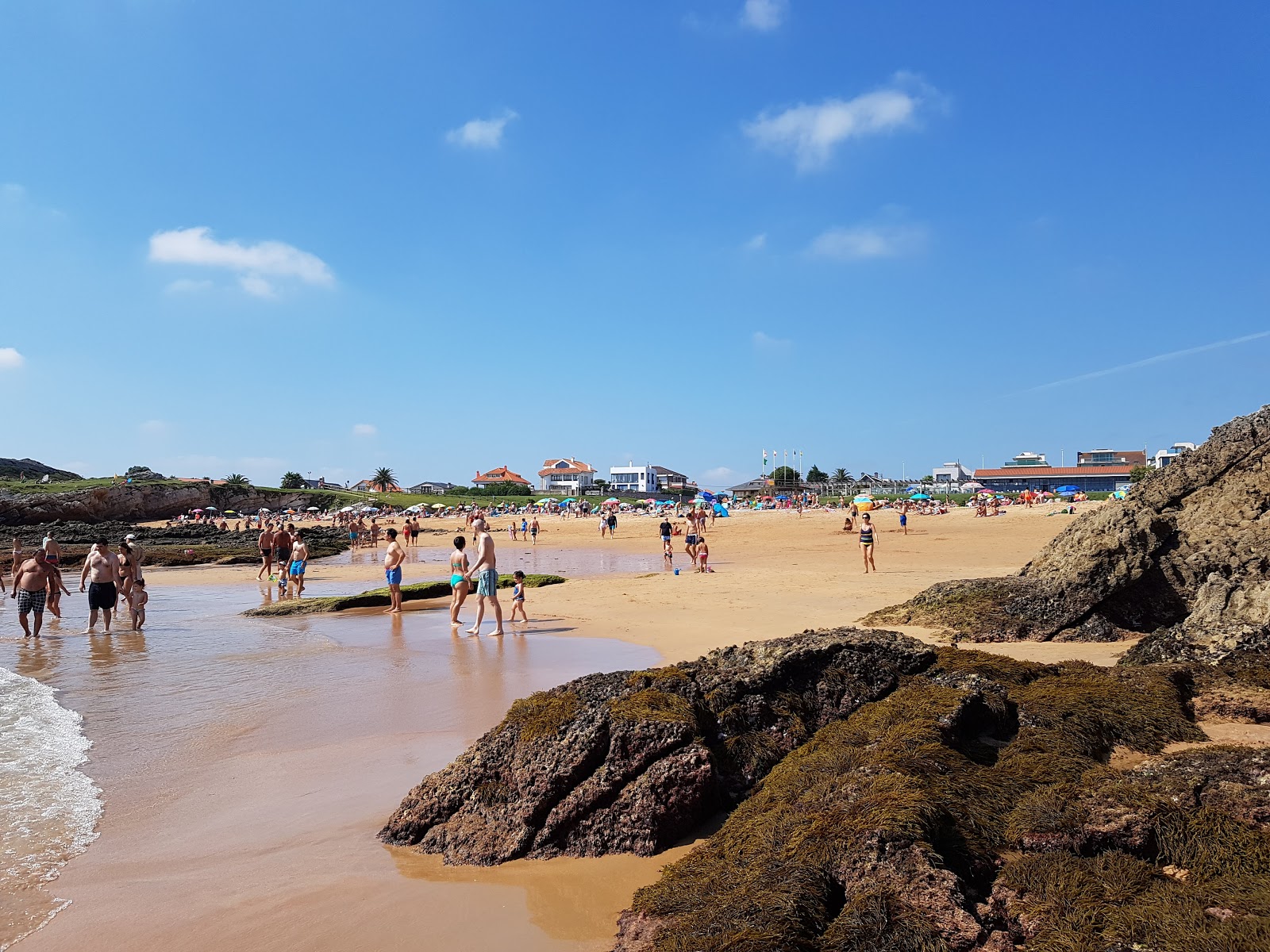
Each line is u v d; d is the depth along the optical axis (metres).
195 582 28.36
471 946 3.91
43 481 83.38
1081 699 5.53
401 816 5.25
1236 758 4.19
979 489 109.31
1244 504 9.95
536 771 5.05
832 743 5.32
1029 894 3.54
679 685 5.76
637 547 42.84
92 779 6.53
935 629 10.95
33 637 15.15
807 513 68.38
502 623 14.72
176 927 4.16
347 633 14.39
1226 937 2.96
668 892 4.02
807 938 3.36
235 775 6.56
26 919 4.27
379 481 144.88
